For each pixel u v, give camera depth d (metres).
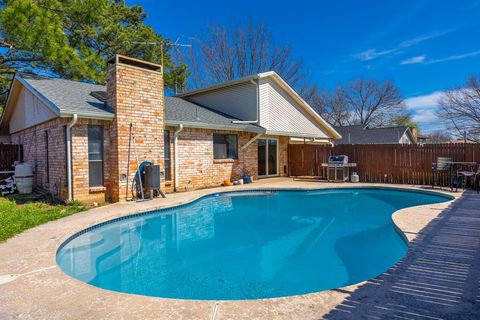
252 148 15.42
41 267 4.21
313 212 9.48
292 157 17.69
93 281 4.64
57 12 15.37
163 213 8.93
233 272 5.02
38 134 12.09
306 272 4.98
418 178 13.31
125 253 5.94
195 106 16.09
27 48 13.34
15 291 3.48
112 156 9.78
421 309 2.94
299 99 17.25
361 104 43.03
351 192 12.66
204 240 6.79
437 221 6.36
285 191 12.59
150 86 10.35
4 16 11.97
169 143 11.75
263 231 7.47
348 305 3.05
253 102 15.25
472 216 6.80
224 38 30.22
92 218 7.12
